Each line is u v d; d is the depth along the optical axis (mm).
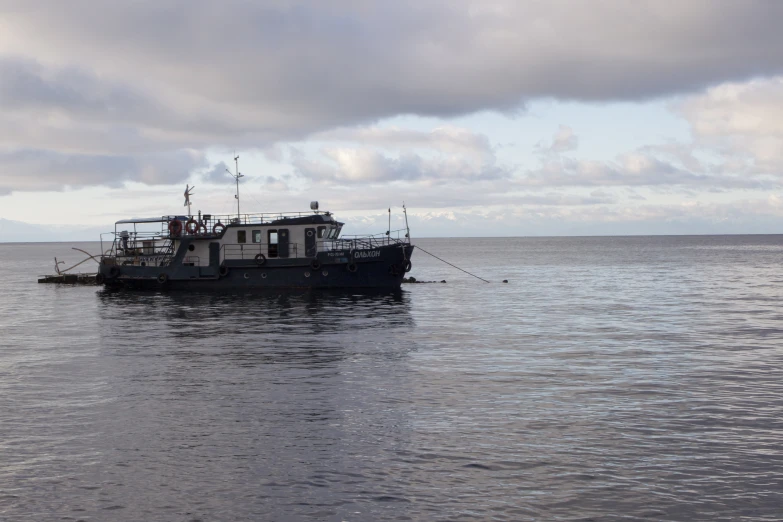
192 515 13664
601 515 13586
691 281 79375
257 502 14180
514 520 13391
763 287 69438
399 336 35875
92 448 17375
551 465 16062
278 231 57469
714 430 18625
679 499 14258
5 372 26859
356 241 58531
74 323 42875
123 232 62656
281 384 24234
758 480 15180
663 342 33781
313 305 51188
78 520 13469
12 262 167375
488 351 31172
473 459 16438
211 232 59562
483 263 134500
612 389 23328
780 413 20281
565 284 75938
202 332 37688
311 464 16172
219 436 18250
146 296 57812
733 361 28562
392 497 14375
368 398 22109
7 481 15312
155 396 22625
